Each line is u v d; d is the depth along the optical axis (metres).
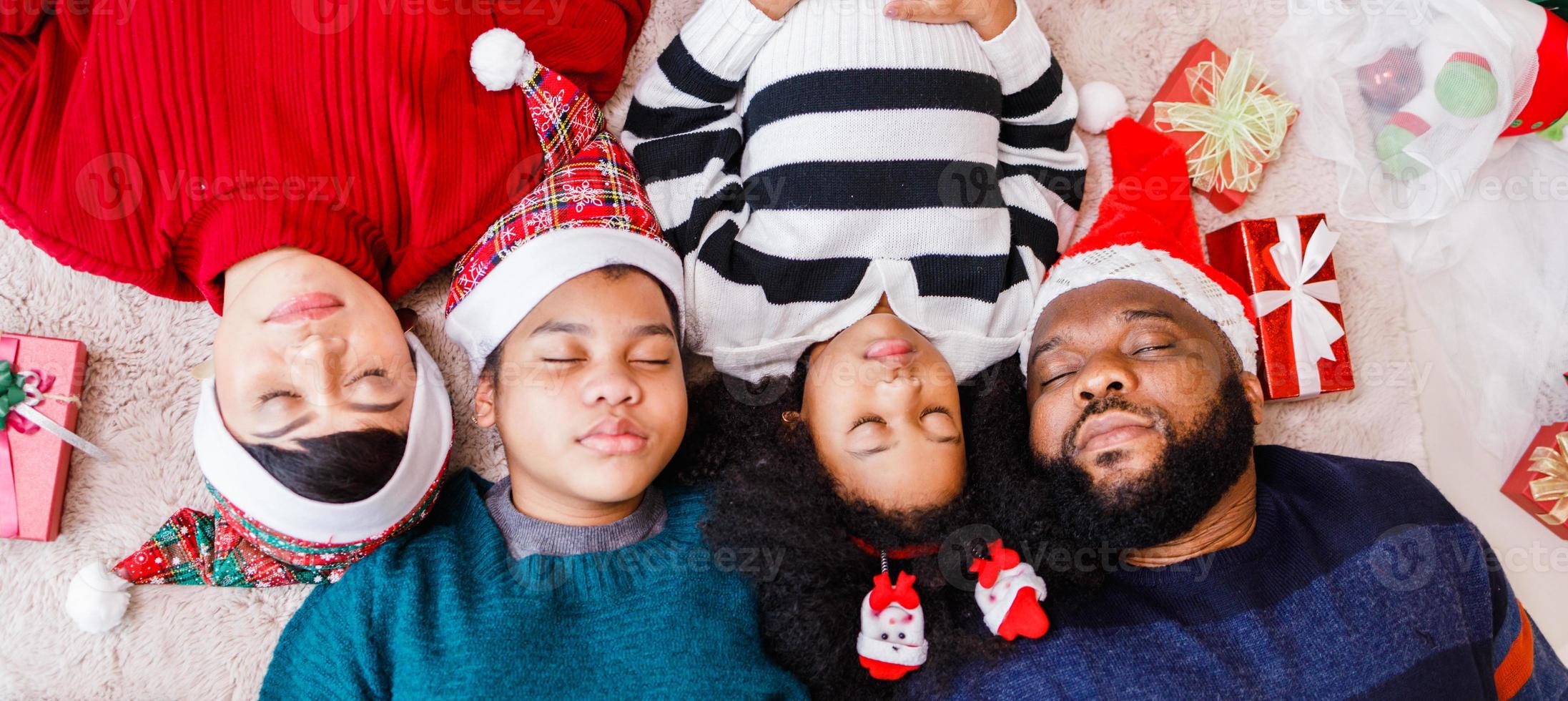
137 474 1.27
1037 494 1.16
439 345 1.33
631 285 1.14
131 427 1.27
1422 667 1.10
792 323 1.25
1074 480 1.13
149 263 1.15
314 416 1.05
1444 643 1.12
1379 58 1.42
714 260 1.24
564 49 1.25
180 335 1.29
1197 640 1.11
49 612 1.24
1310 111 1.47
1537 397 1.44
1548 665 1.26
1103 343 1.17
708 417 1.28
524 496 1.16
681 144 1.30
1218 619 1.13
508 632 1.07
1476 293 1.47
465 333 1.19
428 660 1.06
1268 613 1.13
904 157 1.22
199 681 1.25
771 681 1.12
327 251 1.12
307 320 1.07
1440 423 1.48
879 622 1.09
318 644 1.10
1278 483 1.26
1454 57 1.35
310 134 1.12
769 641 1.16
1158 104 1.42
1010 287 1.30
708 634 1.11
